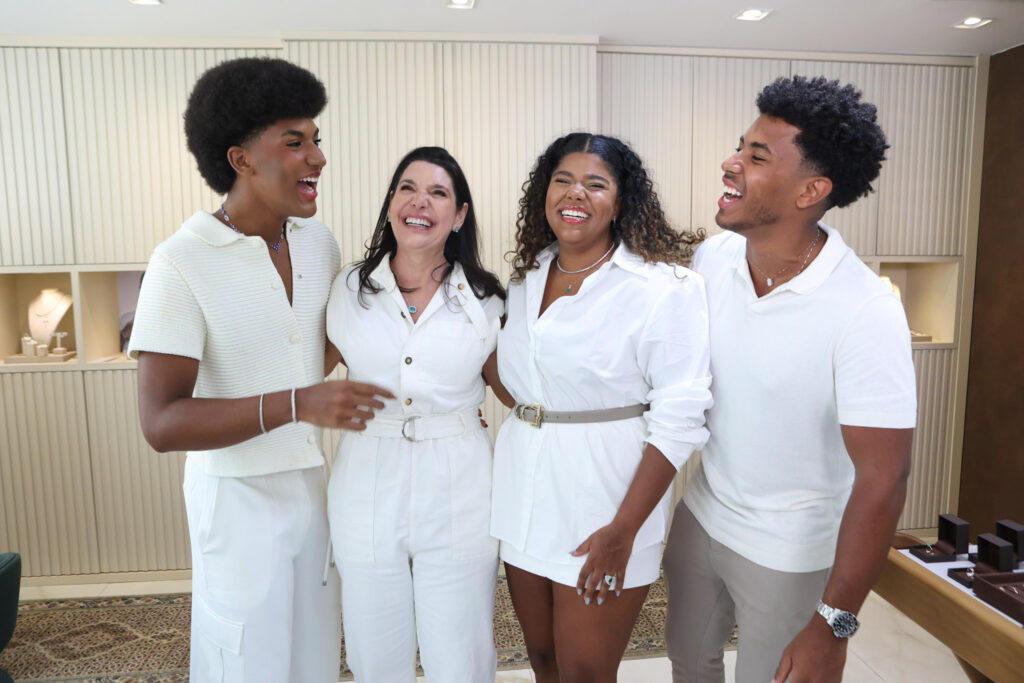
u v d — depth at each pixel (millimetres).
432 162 1493
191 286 1307
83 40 3133
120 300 3625
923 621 1713
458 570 1529
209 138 1295
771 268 1354
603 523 1443
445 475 1516
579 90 3238
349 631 1570
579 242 1436
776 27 3107
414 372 1495
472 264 1573
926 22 3053
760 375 1344
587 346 1419
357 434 1550
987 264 3633
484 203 3275
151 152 3229
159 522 3400
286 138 1286
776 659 1419
